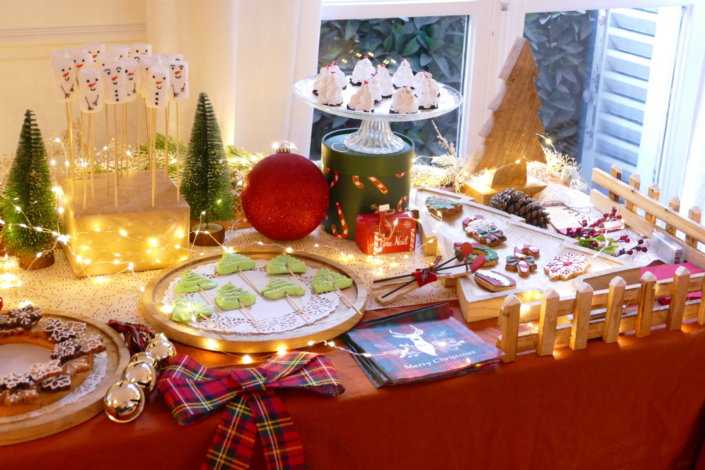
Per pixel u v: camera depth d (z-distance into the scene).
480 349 1.25
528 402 1.28
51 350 1.19
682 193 2.67
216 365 1.21
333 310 1.33
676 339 1.34
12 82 1.85
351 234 1.63
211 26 1.82
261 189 1.53
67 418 1.04
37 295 1.38
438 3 2.23
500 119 1.80
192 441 1.09
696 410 1.42
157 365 1.15
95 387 1.11
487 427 1.27
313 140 2.32
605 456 1.39
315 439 1.16
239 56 1.95
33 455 1.01
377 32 2.24
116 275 1.46
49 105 1.90
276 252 1.53
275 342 1.24
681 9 2.52
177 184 1.49
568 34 2.44
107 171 1.51
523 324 1.37
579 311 1.27
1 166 1.69
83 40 1.87
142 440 1.06
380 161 1.56
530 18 2.38
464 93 2.41
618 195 1.78
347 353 1.26
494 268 1.49
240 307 1.33
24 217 1.42
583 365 1.29
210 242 1.58
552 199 1.88
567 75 2.50
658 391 1.37
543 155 1.86
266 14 1.92
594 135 2.63
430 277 1.42
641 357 1.32
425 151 2.47
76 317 1.26
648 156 2.71
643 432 1.40
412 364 1.20
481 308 1.36
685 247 1.59
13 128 1.89
